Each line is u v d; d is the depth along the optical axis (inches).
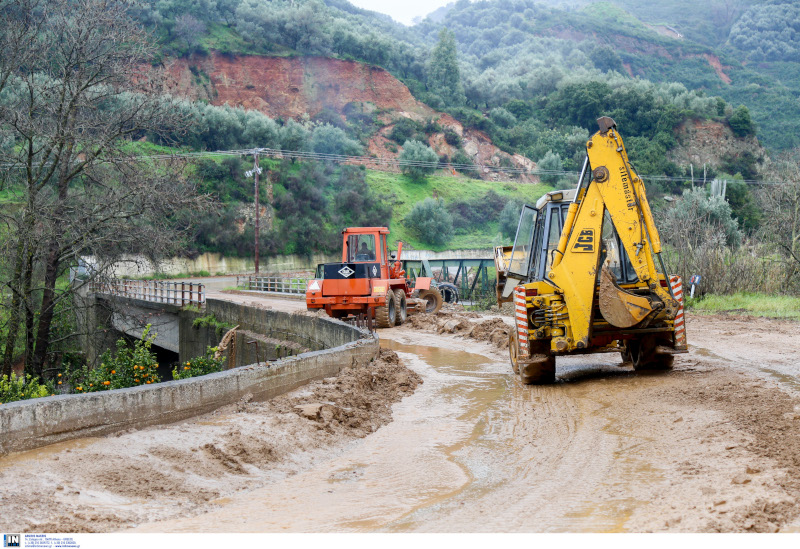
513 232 3705.7
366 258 926.4
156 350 1518.2
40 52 914.7
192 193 954.1
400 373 506.9
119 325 1334.9
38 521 197.3
